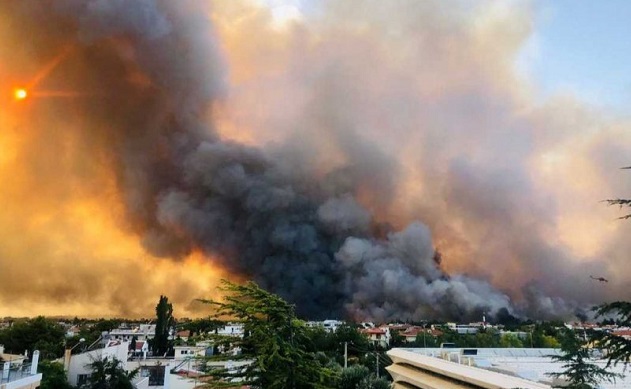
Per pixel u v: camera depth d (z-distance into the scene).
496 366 27.02
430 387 27.17
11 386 20.80
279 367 11.97
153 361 44.97
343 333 72.38
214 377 13.13
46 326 61.22
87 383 36.91
